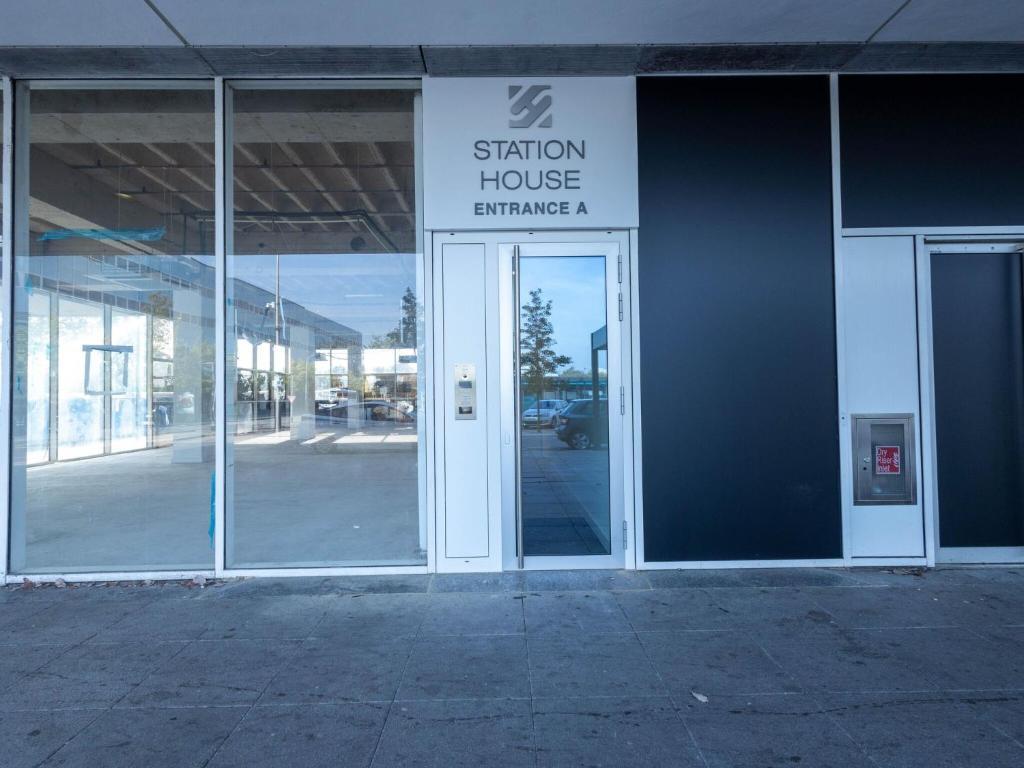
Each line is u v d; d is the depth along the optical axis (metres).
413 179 6.15
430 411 5.78
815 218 5.86
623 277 5.79
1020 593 5.19
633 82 5.83
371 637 4.41
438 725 3.31
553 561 5.75
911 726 3.27
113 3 4.73
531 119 5.80
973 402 6.04
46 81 6.01
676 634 4.41
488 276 5.79
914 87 5.91
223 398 6.01
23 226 6.05
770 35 5.23
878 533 5.82
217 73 5.88
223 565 5.86
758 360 5.81
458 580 5.56
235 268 6.19
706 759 3.01
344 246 6.17
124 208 6.20
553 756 3.04
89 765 3.00
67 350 6.15
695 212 5.82
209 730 3.28
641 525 5.74
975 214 5.90
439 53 5.46
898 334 5.88
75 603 5.17
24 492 5.95
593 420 5.79
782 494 5.79
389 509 6.05
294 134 6.18
